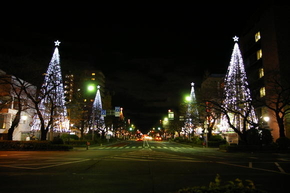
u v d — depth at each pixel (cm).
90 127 6072
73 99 4259
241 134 3478
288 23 4525
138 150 3494
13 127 3381
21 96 4034
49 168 1438
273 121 4022
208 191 479
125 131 13100
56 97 3597
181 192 488
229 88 3491
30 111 4625
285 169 1463
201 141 4931
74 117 4878
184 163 1755
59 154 2562
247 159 2136
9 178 1104
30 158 2038
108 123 7069
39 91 3297
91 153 2770
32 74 3177
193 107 4656
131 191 866
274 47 4497
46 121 4116
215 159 2108
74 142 4462
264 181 1068
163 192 851
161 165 1625
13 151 3109
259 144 3350
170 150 3556
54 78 3288
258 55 5138
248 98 3441
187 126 6275
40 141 3288
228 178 1142
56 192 851
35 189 893
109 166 1553
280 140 3256
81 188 914
